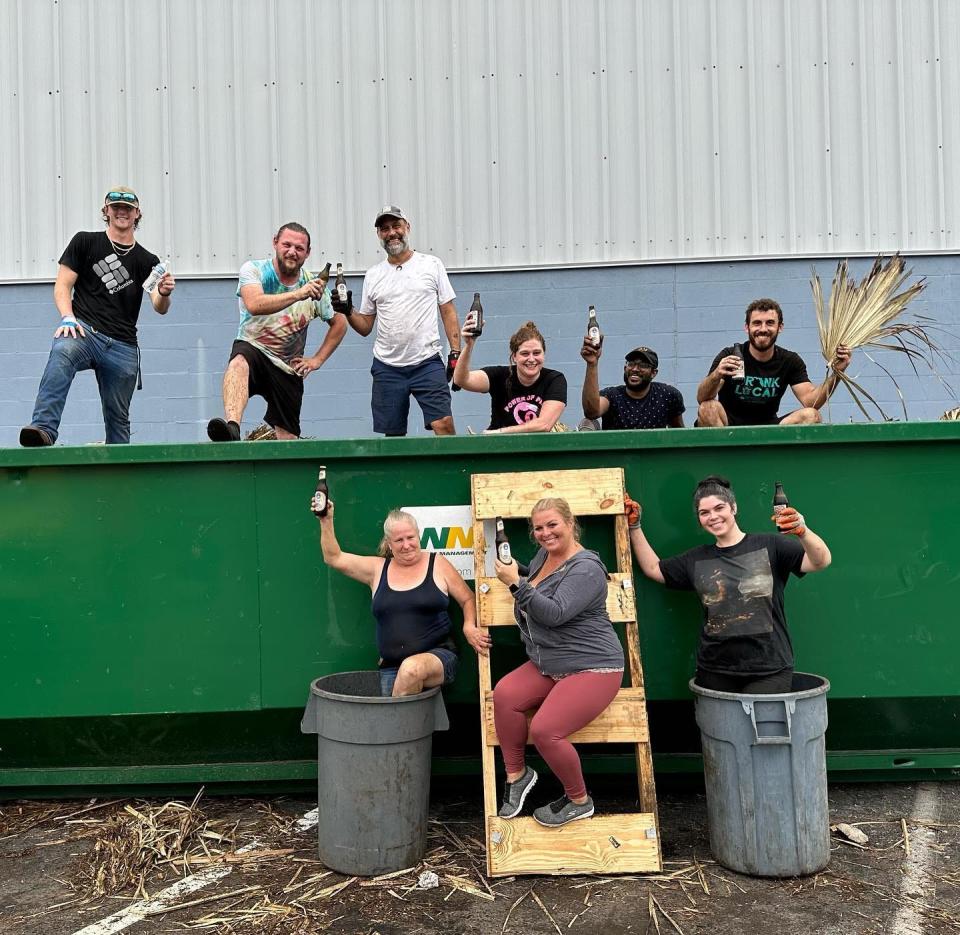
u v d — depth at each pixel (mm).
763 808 3068
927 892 2975
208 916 2908
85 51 6773
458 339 5328
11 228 6820
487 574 3607
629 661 3410
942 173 6621
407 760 3182
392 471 3654
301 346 5035
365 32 6688
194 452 3594
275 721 3725
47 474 3639
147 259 4934
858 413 6691
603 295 6680
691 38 6621
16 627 3645
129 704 3643
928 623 3625
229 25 6727
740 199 6648
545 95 6656
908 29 6598
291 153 6727
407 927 2803
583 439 3584
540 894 3000
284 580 3656
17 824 3658
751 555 3279
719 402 4922
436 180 6688
